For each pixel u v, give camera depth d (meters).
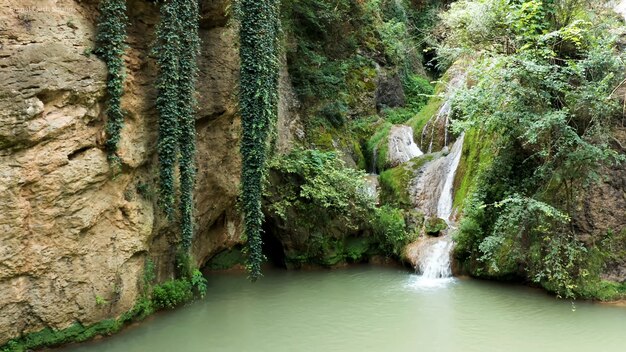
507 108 11.03
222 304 10.16
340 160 15.09
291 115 16.34
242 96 10.28
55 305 7.14
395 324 8.97
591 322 8.99
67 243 7.21
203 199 10.87
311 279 12.42
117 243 8.09
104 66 7.65
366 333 8.51
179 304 10.01
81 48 7.29
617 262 10.16
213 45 10.59
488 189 12.38
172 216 8.86
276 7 11.31
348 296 10.80
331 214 13.95
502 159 12.11
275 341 8.10
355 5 20.84
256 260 10.17
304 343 8.03
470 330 8.66
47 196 6.90
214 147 11.06
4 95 6.34
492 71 11.07
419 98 23.48
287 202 13.29
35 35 6.68
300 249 13.60
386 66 22.58
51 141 6.90
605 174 10.38
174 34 8.50
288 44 16.78
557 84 10.19
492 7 12.00
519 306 9.97
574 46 11.32
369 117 20.16
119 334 8.14
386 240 14.09
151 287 9.22
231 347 7.80
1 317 6.54
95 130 7.64
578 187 10.58
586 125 10.57
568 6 11.62
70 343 7.40
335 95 18.41
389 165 17.69
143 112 8.70
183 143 9.01
